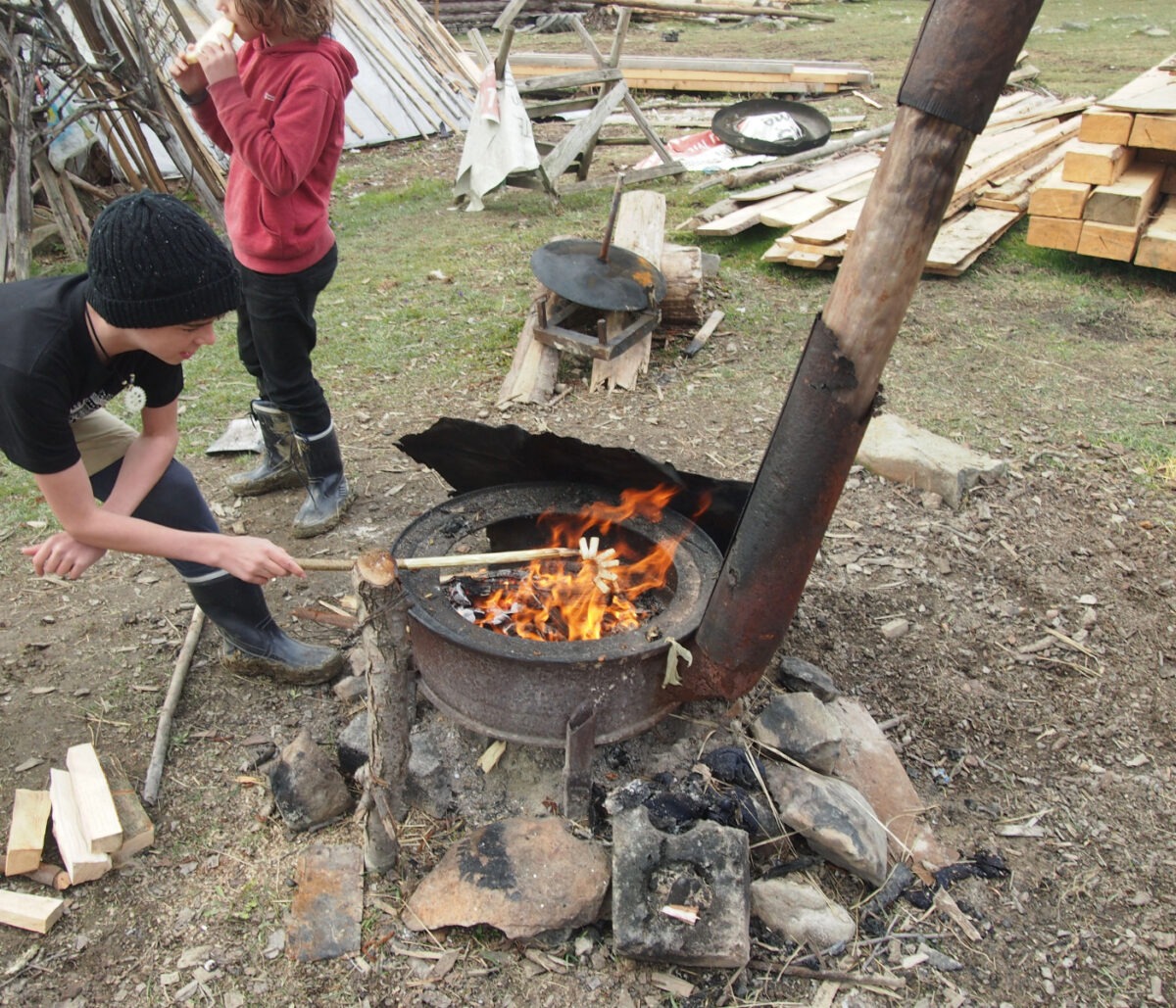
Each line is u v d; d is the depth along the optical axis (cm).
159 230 181
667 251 559
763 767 254
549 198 787
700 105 1116
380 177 887
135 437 249
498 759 254
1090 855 255
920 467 402
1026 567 362
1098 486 410
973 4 160
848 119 1009
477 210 776
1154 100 589
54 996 214
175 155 730
